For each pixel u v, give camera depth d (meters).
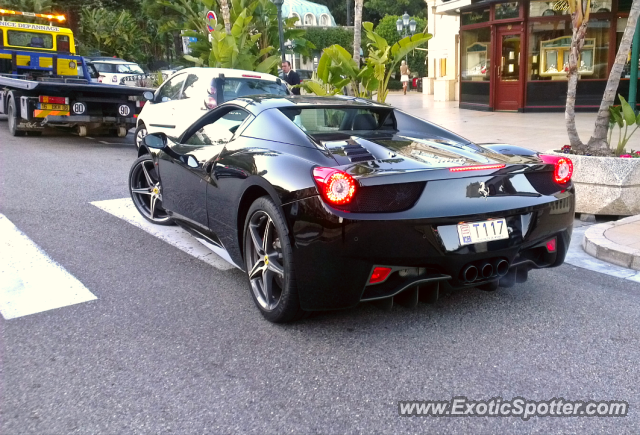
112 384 2.88
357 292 3.16
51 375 2.96
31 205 6.61
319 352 3.21
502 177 3.35
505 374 2.97
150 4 34.16
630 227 5.43
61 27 14.30
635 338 3.38
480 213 3.21
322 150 3.42
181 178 4.67
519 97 17.66
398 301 3.42
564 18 16.83
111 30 35.88
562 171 3.60
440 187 3.17
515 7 17.36
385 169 3.16
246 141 3.96
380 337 3.38
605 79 16.94
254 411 2.65
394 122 4.22
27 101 11.38
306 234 3.14
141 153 5.90
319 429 2.52
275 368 3.04
